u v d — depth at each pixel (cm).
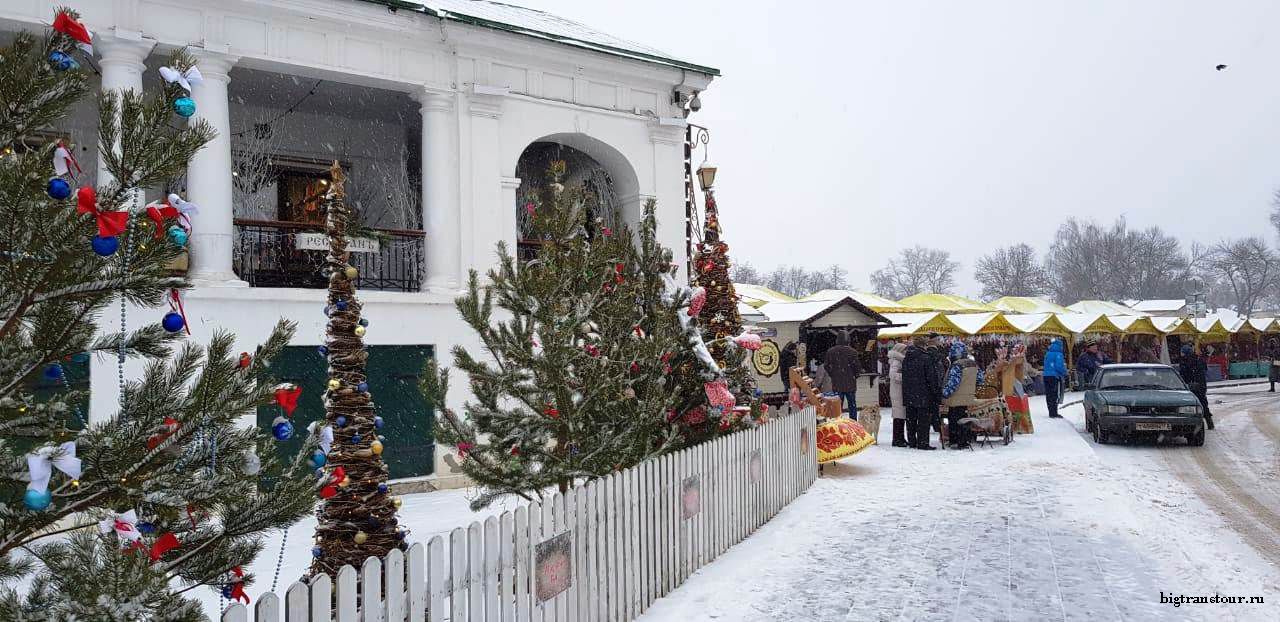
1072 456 1320
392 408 1134
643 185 1415
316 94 1376
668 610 590
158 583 254
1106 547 742
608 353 666
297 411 1048
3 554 270
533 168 1596
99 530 270
